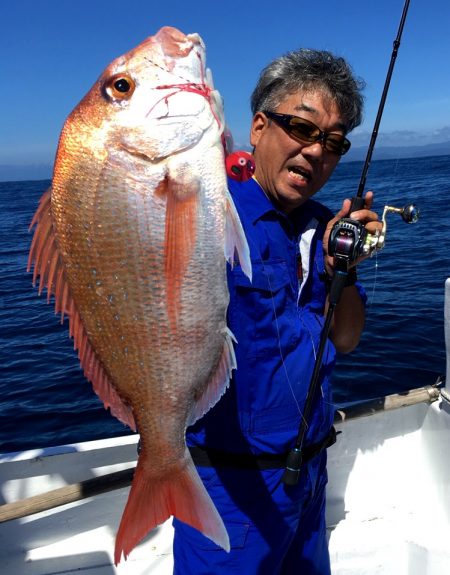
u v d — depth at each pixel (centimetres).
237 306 76
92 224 59
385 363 236
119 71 58
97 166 58
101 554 110
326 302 91
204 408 65
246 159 69
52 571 107
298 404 81
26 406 225
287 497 81
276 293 79
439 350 247
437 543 110
